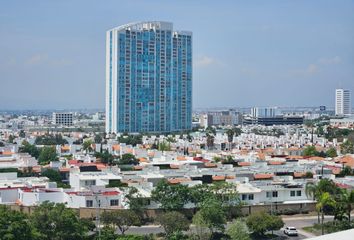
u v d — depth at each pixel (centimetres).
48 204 10688
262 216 11769
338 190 12825
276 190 14238
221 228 11206
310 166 19762
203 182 16262
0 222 9162
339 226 12106
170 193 12988
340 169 19362
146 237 10806
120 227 11381
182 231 11344
